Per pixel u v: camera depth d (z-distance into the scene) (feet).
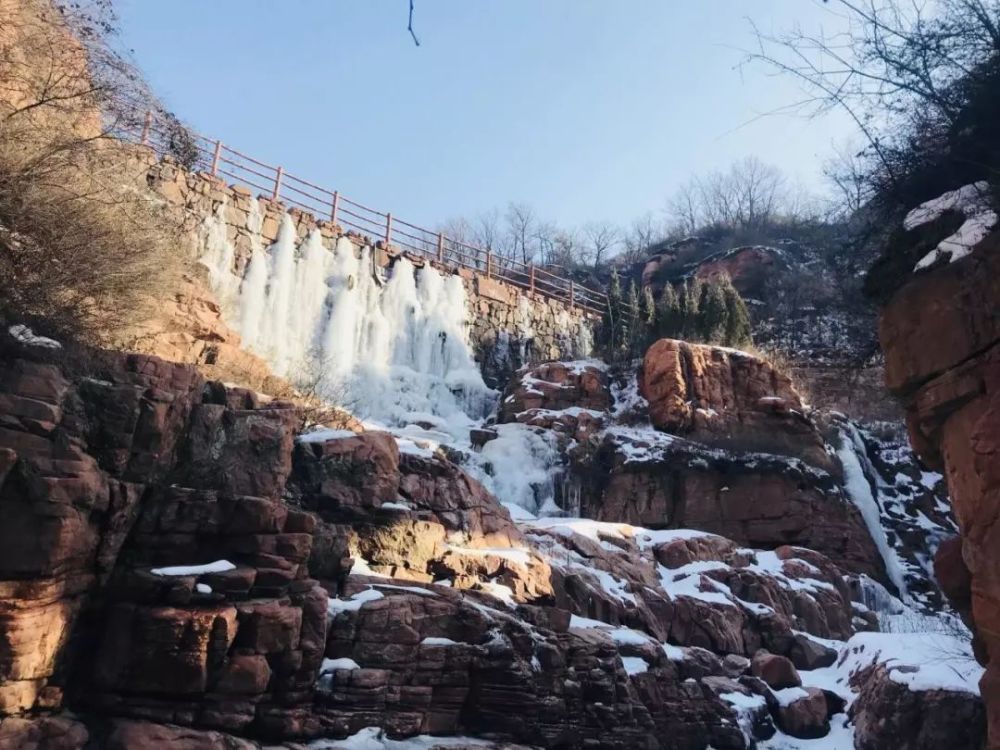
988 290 17.66
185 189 76.18
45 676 23.38
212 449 30.25
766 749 41.96
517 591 40.57
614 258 213.25
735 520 72.13
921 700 33.73
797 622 57.16
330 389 75.51
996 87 17.78
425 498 41.29
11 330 26.45
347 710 28.09
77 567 24.61
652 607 49.34
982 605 16.93
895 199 21.24
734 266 144.36
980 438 16.88
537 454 76.38
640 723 36.50
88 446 26.43
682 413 79.71
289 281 83.66
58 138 29.71
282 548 28.30
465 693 31.50
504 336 104.88
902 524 88.84
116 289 32.71
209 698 25.08
